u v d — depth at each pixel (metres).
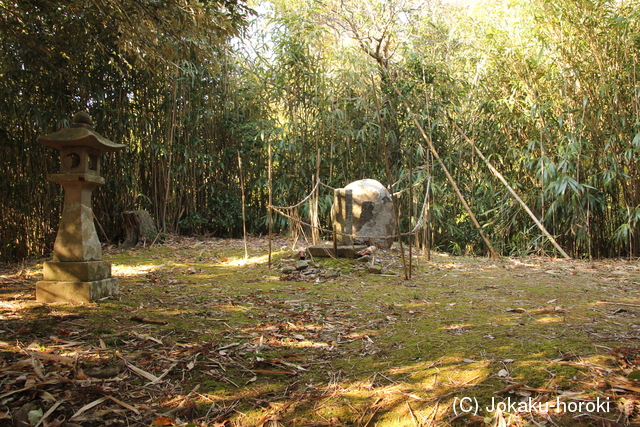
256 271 5.18
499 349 2.31
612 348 2.25
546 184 6.79
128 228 7.32
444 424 1.67
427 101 7.71
